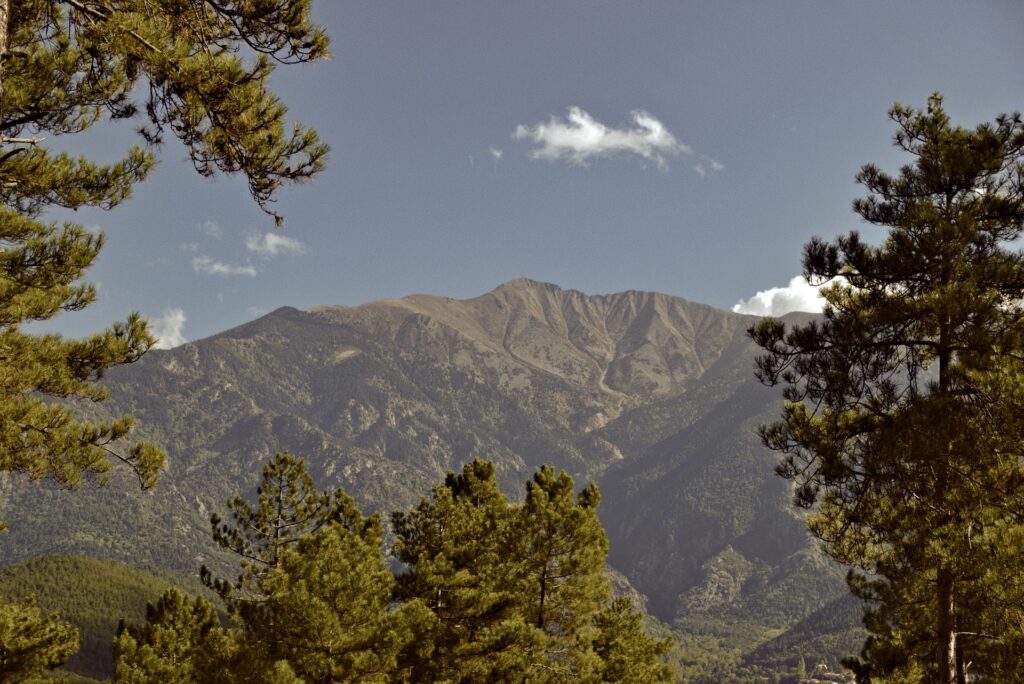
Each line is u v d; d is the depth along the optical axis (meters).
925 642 20.48
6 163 11.76
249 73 10.61
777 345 16.61
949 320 14.84
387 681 20.56
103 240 13.60
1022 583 13.32
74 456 12.83
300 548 20.34
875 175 16.17
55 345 13.05
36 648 19.34
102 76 11.15
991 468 13.83
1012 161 15.38
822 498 16.50
